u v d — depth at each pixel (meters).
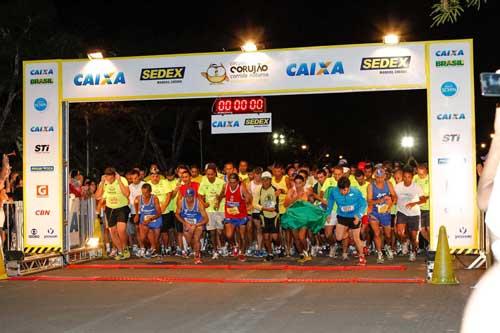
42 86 14.70
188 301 10.33
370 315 9.07
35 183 14.73
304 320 8.80
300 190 14.82
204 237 17.48
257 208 15.42
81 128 33.44
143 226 15.79
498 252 3.09
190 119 39.47
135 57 14.38
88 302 10.38
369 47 13.38
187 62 14.23
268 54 13.90
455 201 12.65
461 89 12.79
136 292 11.26
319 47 13.65
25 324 8.84
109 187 15.67
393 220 15.74
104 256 16.30
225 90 14.07
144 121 38.44
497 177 3.13
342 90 13.52
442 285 11.51
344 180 13.90
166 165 39.81
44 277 12.99
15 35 25.39
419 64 13.05
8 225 14.27
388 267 13.52
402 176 15.07
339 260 15.12
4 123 26.53
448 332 8.05
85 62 14.58
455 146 12.73
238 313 9.34
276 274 13.09
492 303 3.11
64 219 14.74
